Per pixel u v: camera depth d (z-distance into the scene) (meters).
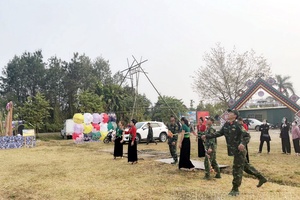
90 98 36.44
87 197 6.68
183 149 9.76
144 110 41.38
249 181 7.95
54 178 8.95
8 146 19.62
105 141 23.55
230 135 6.59
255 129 35.59
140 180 8.39
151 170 9.96
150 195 6.70
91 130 23.62
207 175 8.36
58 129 42.88
